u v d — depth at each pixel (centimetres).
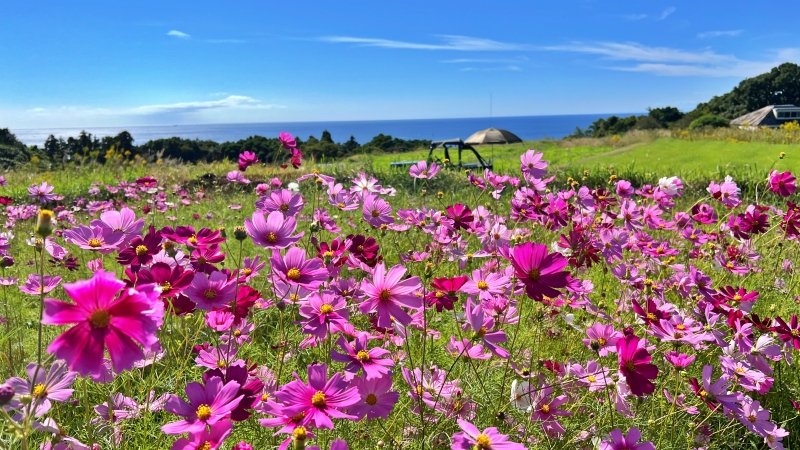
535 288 147
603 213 330
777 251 372
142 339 100
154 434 172
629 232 329
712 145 1838
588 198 328
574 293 243
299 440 101
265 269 340
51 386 134
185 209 677
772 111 6191
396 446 163
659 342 235
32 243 264
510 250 153
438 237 301
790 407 214
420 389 157
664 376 209
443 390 172
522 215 294
